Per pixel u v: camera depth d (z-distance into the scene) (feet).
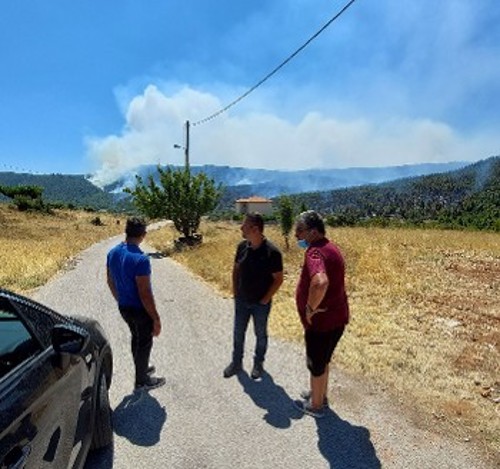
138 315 15.23
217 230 118.21
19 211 175.42
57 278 40.88
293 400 15.57
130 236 15.15
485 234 87.04
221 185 79.20
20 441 6.57
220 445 12.80
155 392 16.11
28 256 55.21
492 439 13.29
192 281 39.88
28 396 7.30
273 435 13.34
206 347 21.20
